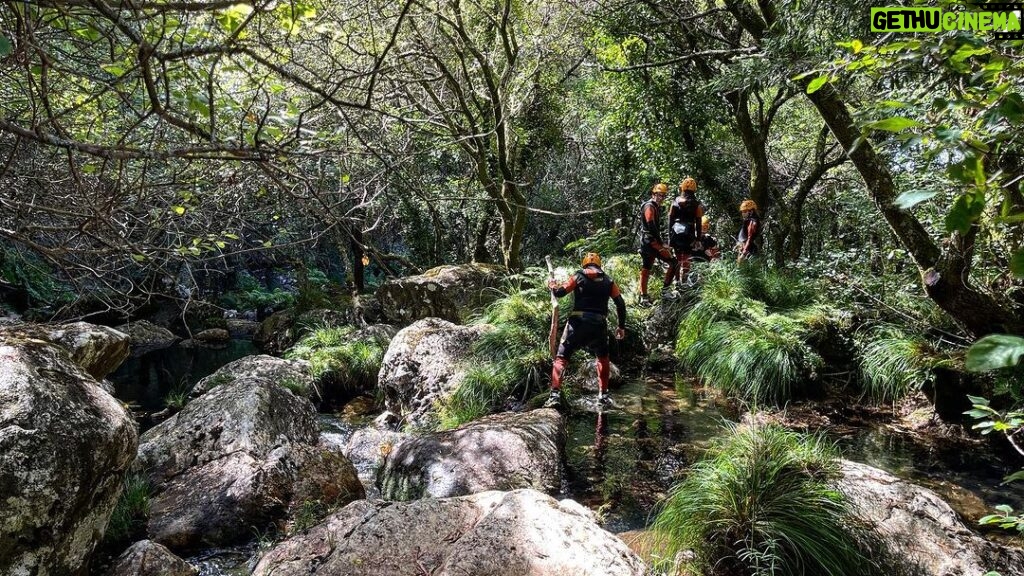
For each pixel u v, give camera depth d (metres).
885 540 3.13
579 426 5.69
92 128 2.67
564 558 2.55
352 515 3.03
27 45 1.62
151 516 3.98
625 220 13.83
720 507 3.27
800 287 7.71
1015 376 4.79
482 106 9.27
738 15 6.31
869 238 8.12
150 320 13.86
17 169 2.72
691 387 6.79
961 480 4.46
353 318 12.44
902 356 5.80
